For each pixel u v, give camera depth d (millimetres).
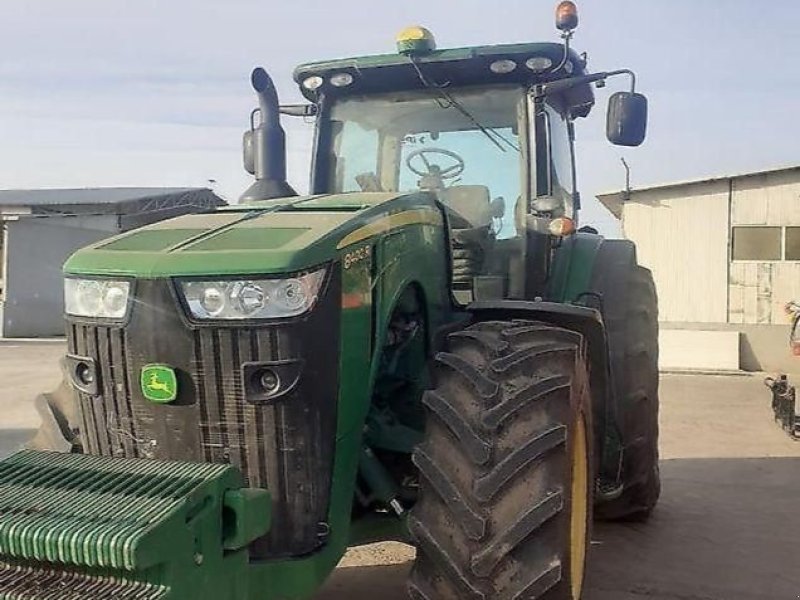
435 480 2791
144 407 2779
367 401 3043
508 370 2955
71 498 2379
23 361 15031
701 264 15789
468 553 2699
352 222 3025
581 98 4836
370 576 4570
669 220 15953
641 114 4207
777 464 7293
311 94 4730
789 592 4359
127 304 2760
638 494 5348
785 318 15328
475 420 2842
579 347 3211
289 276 2719
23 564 2311
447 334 3348
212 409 2729
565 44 4207
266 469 2736
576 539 3115
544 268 4305
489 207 4371
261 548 2762
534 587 2670
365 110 4629
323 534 2850
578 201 5375
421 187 4496
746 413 9961
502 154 4395
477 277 4195
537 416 2881
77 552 2188
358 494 3170
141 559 2154
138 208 27047
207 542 2393
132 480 2463
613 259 4984
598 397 3789
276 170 4199
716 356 15148
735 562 4820
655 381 5301
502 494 2740
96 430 2891
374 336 3084
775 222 15359
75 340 2898
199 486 2398
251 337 2699
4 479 2512
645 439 5070
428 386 3262
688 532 5391
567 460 2873
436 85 4457
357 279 2979
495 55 4223
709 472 7000
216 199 29062
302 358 2742
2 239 24609
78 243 22453
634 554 4953
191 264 2717
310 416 2775
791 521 5629
